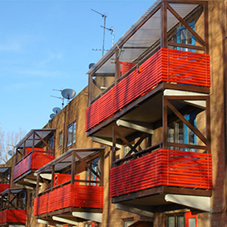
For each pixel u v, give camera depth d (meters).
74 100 28.06
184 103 15.16
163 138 13.92
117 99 17.59
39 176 27.55
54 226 28.84
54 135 31.44
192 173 13.69
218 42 14.54
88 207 20.95
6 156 51.53
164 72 14.36
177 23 16.78
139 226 17.02
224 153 13.44
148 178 14.22
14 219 35.00
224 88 13.87
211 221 13.56
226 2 14.44
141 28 16.56
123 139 18.08
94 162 23.31
